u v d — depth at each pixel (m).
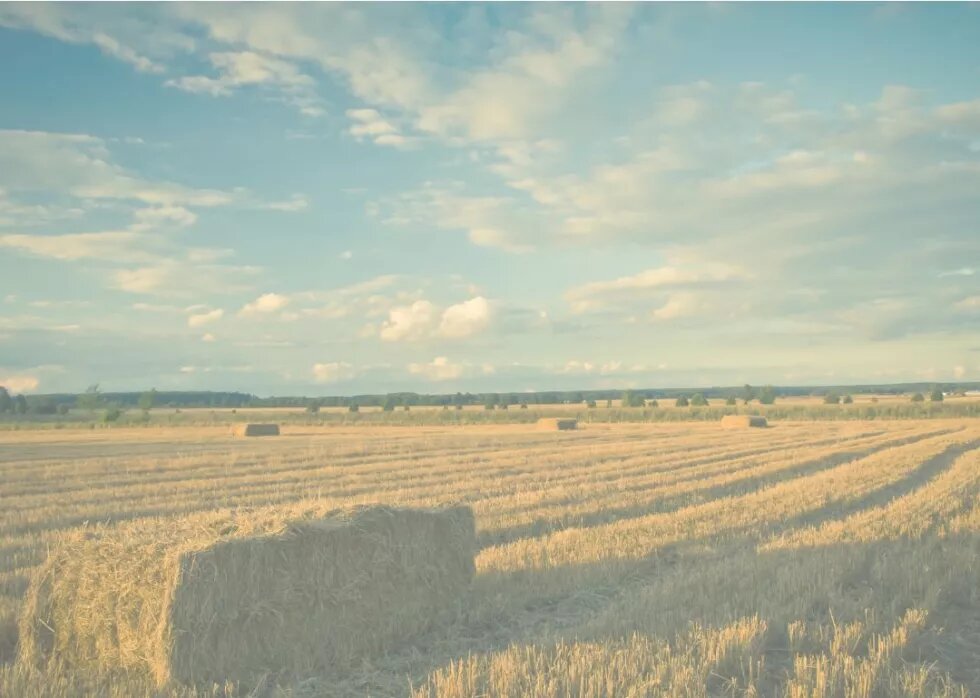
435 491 18.55
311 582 7.70
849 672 6.50
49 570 7.51
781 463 24.69
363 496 17.69
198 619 6.83
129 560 7.08
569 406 121.50
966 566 10.13
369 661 7.60
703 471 22.98
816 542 11.98
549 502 16.58
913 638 7.55
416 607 8.62
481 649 7.77
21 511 15.88
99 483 20.83
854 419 71.94
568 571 10.40
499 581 9.96
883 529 13.10
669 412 76.12
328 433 51.25
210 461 26.78
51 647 7.52
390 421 74.62
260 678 6.93
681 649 7.02
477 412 82.44
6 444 38.22
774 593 8.86
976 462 24.89
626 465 25.08
